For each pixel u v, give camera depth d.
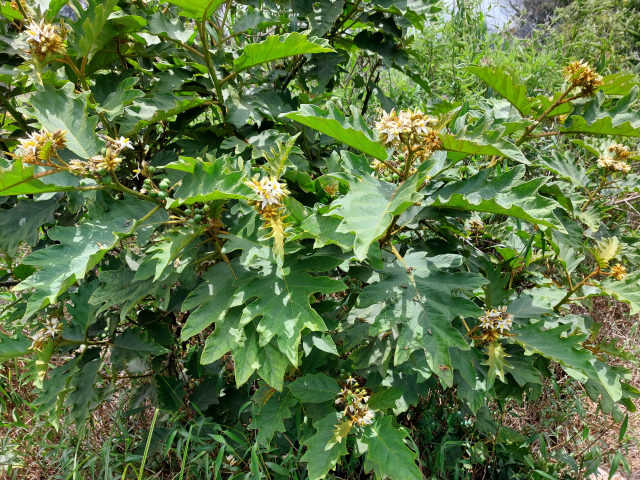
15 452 2.66
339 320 2.32
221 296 1.72
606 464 2.88
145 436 2.43
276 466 2.11
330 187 2.09
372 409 1.98
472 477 2.59
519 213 1.56
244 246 1.73
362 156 1.85
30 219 2.12
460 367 1.90
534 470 2.34
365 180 1.68
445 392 2.73
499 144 1.59
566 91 2.11
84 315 2.16
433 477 2.42
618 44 5.58
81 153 1.66
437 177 1.95
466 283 1.73
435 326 1.67
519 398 2.32
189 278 1.90
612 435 3.00
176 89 2.17
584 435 2.61
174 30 2.13
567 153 2.65
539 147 3.80
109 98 1.98
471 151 1.66
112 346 2.22
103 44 2.11
